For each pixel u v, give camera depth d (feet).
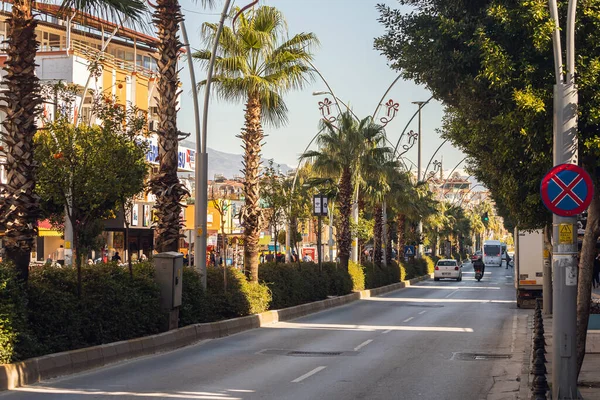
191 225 212.84
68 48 167.43
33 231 45.29
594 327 56.03
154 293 58.54
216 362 52.01
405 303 124.77
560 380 34.60
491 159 56.24
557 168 34.68
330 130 142.82
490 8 43.34
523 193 49.42
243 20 93.91
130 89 188.75
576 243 34.73
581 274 38.01
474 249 579.48
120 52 211.61
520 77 43.06
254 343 64.54
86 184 54.13
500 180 55.36
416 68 48.32
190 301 67.10
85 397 36.73
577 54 41.70
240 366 50.26
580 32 41.42
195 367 49.14
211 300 73.10
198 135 75.77
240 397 38.40
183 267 68.23
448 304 122.72
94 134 55.67
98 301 49.85
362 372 48.21
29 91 45.44
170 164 67.15
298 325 82.89
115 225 115.14
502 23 43.47
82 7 47.70
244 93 92.02
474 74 47.06
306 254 262.67
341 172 143.54
